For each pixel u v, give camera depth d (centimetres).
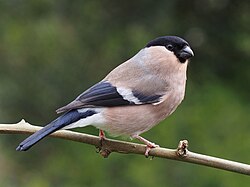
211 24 1470
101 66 1494
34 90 1485
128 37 1466
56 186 1394
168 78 756
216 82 1470
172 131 1338
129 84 740
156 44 777
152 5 1407
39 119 1488
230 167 654
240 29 1475
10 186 1430
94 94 719
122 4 1451
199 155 662
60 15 1496
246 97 1462
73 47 1498
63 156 1420
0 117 1471
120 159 1350
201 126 1348
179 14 1460
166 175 1290
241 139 1322
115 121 720
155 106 740
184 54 765
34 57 1502
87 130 1380
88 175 1371
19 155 1466
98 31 1480
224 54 1488
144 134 1330
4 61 1502
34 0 1491
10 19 1515
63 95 1488
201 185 1262
